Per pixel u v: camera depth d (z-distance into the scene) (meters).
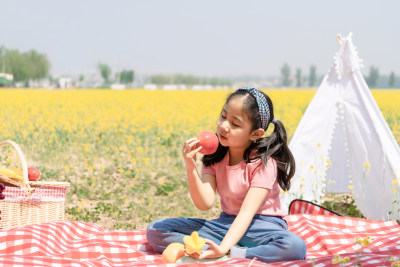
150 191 7.13
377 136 5.10
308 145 5.41
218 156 3.43
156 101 25.50
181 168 8.73
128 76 106.56
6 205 3.90
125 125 12.74
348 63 5.35
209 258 3.05
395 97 27.39
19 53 97.50
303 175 5.38
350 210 5.75
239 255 3.04
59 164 8.55
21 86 96.50
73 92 36.06
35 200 4.04
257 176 3.26
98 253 3.32
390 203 5.00
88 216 5.63
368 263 2.70
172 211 6.07
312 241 3.81
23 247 3.21
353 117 5.24
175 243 3.16
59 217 4.25
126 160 9.16
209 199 3.37
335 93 5.37
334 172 6.11
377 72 97.25
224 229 3.37
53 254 3.27
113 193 6.83
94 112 17.91
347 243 3.76
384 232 3.94
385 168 5.02
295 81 166.12
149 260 3.32
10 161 7.54
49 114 16.08
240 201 3.38
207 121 15.59
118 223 5.43
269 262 3.08
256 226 3.29
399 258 2.78
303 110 20.44
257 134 3.23
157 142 11.05
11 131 11.42
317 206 4.55
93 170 7.48
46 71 99.56
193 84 114.50
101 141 10.87
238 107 3.17
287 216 4.27
